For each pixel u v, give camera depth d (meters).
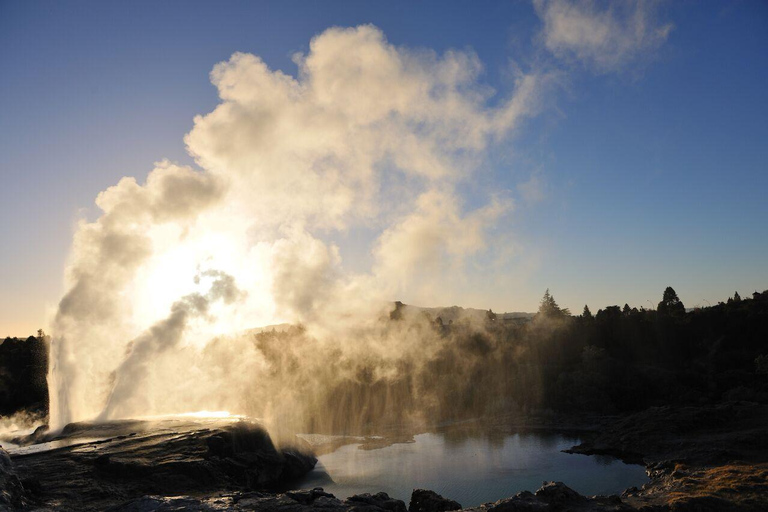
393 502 34.88
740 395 85.06
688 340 118.25
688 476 41.72
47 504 30.38
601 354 105.38
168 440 43.09
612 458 59.41
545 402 98.38
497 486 46.84
